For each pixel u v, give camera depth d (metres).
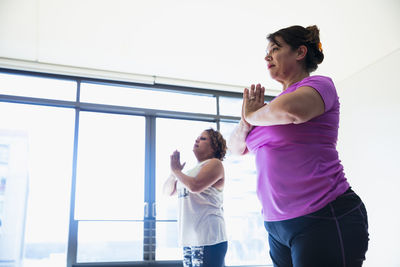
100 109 4.84
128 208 4.61
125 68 4.82
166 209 4.75
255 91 0.97
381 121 4.60
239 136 1.05
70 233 4.29
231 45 4.37
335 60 4.77
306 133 0.88
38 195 4.35
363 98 4.92
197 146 2.39
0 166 4.32
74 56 4.49
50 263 4.24
